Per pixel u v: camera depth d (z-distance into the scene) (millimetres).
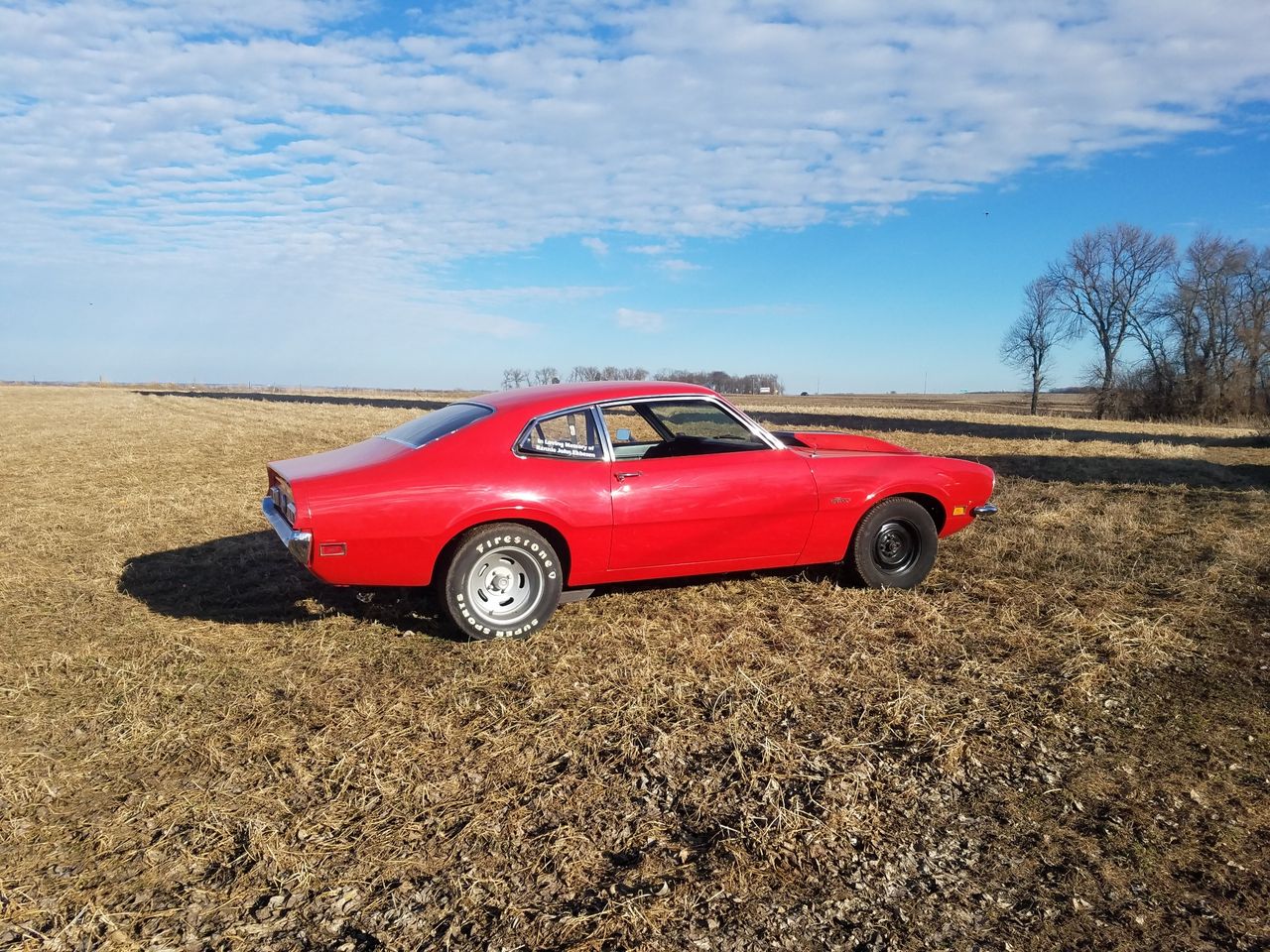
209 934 2365
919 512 5590
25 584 6070
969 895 2498
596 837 2822
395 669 4363
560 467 4797
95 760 3422
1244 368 44906
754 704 3801
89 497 10039
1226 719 3639
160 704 3957
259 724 3736
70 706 3947
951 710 3742
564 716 3727
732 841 2750
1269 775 3164
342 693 4062
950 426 23234
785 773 3201
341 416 23969
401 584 4641
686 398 5266
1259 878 2566
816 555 5473
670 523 4973
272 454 14547
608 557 4926
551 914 2426
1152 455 14172
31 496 10148
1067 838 2789
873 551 5555
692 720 3670
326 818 2949
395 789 3146
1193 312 46219
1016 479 10609
